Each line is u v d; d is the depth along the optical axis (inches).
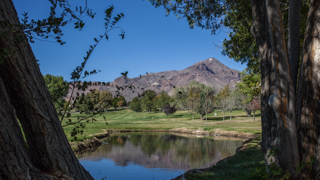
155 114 3083.2
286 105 169.8
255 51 534.9
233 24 515.8
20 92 102.2
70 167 114.0
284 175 172.7
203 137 1174.3
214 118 2383.1
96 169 517.3
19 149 97.3
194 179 307.4
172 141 1035.9
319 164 158.4
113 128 1578.5
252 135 1083.3
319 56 161.2
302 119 171.8
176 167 550.6
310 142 164.7
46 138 107.0
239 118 2198.6
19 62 100.7
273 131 206.5
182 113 3184.1
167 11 463.2
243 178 281.1
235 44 552.1
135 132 1480.1
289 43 189.6
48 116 109.3
